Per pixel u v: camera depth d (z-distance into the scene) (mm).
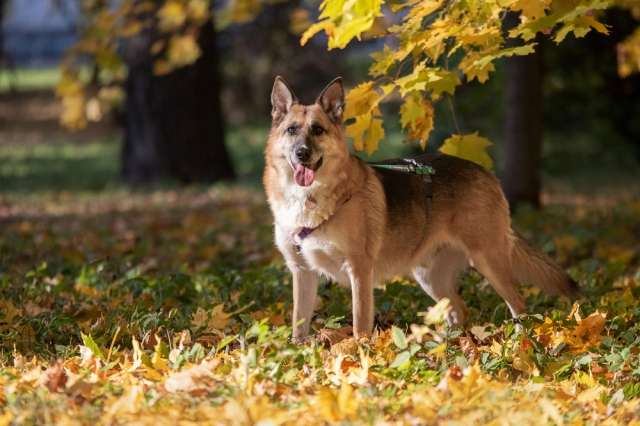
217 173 30109
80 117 18594
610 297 11492
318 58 46281
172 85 29453
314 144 9664
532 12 9398
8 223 21469
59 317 10008
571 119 35688
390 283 11906
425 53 10727
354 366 8531
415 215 10609
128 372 8156
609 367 8562
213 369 8039
